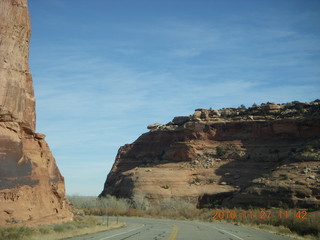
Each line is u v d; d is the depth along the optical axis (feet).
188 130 460.55
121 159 506.89
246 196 282.36
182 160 435.94
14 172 99.30
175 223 171.53
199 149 440.86
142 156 488.85
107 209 295.69
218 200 351.05
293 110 446.60
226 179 380.17
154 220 213.05
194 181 385.91
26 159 105.19
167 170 401.49
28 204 100.07
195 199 356.38
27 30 114.52
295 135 401.29
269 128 422.00
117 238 80.53
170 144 473.67
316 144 352.69
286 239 85.15
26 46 114.42
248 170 384.27
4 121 101.09
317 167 289.53
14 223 90.89
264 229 127.24
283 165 320.91
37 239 73.56
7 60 104.22
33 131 113.50
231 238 83.82
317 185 257.14
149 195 358.64
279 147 399.03
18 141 102.37
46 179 113.19
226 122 453.17
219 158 416.26
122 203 327.67
